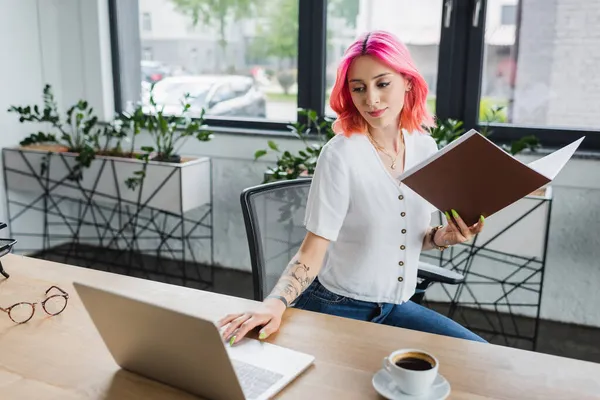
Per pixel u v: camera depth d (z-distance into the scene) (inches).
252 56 126.8
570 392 38.3
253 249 57.9
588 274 106.1
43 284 55.8
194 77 133.3
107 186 122.5
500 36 107.9
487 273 111.8
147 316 35.5
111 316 37.5
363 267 57.1
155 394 38.3
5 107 129.6
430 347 44.2
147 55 136.5
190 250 137.3
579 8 102.1
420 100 55.8
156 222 139.3
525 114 109.7
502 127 110.4
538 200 91.4
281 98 126.2
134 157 123.6
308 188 64.9
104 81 137.6
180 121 120.3
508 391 38.3
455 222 49.8
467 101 111.4
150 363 38.9
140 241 142.2
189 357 35.9
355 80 52.4
